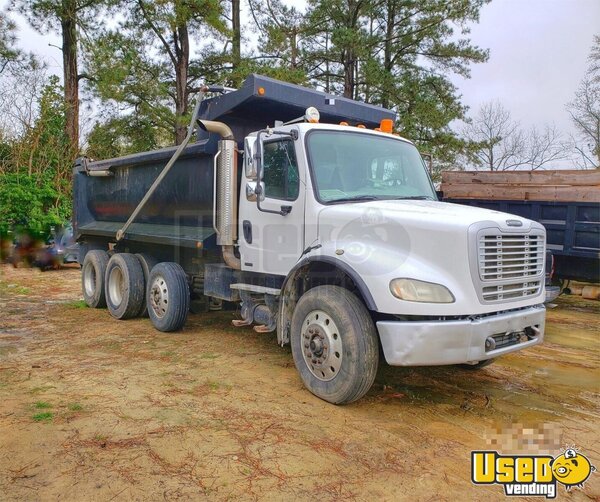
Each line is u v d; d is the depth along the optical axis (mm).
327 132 5352
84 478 3303
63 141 21984
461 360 4133
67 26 23062
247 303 6039
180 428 4062
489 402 4867
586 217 8367
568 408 4746
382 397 4918
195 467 3484
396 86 22953
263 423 4219
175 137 23328
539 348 6840
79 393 4785
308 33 24859
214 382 5184
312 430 4117
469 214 4461
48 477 3307
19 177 17469
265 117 6680
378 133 5816
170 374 5410
